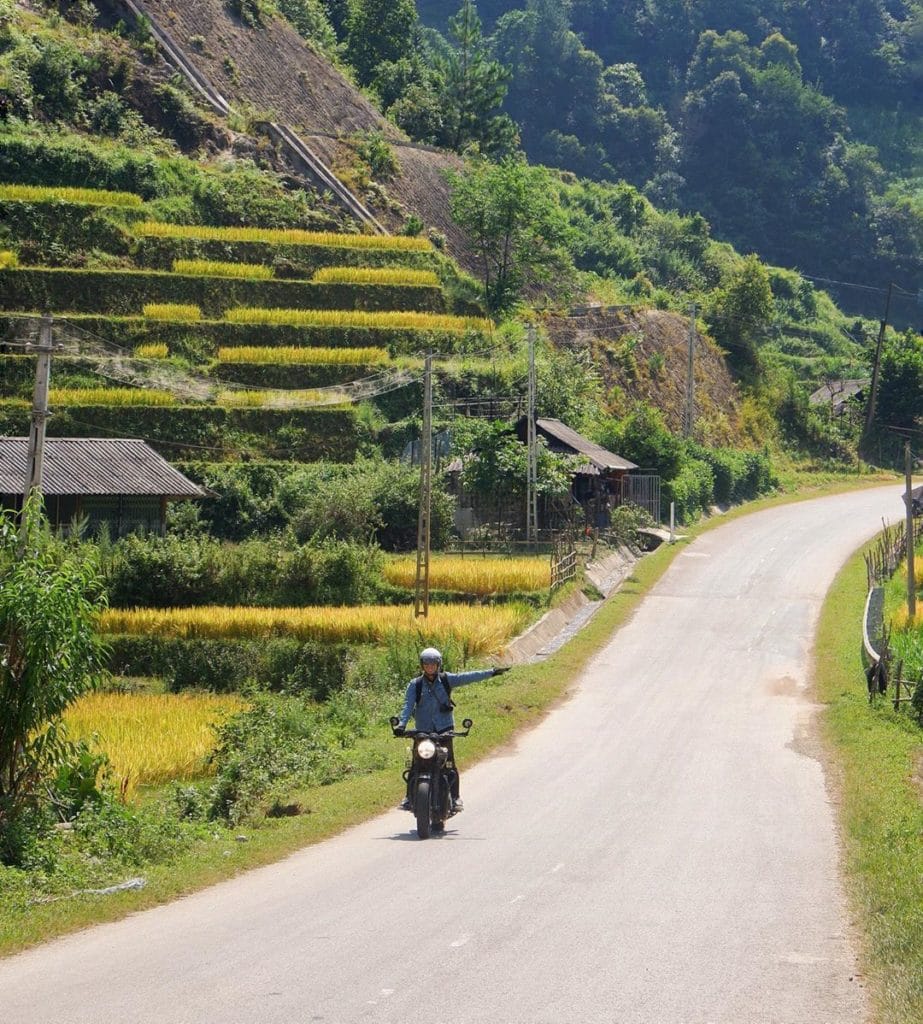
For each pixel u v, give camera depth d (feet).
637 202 548.72
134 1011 31.04
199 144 356.38
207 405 256.11
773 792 71.05
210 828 65.10
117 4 386.11
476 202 341.00
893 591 195.52
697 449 306.96
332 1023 29.89
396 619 153.17
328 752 85.25
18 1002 32.27
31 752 63.62
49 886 50.26
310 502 224.74
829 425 410.31
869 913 41.55
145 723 112.16
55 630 61.77
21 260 285.43
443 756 57.47
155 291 285.02
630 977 34.01
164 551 181.16
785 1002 32.32
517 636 146.82
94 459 205.05
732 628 161.99
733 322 407.44
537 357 294.46
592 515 245.24
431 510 223.51
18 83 334.24
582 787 72.33
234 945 37.63
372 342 287.28
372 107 439.63
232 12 409.69
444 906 42.19
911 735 94.07
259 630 156.56
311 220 339.98
